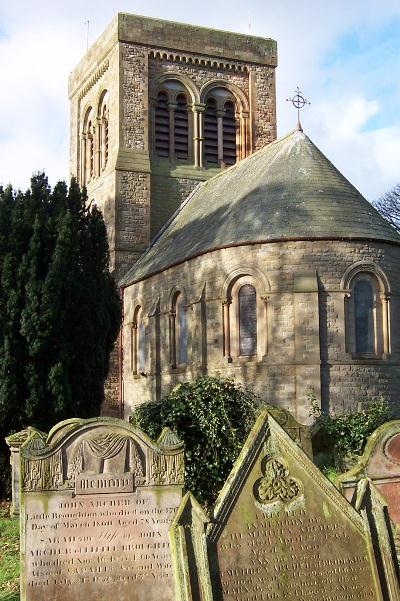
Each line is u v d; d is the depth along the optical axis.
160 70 45.03
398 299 29.09
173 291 33.72
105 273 27.94
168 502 11.41
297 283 28.06
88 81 49.09
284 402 27.84
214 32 46.31
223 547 8.95
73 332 23.98
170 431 11.66
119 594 11.03
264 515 9.17
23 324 22.62
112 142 44.41
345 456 20.97
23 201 24.95
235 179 36.91
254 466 9.29
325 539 9.27
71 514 11.06
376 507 9.54
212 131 46.34
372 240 28.67
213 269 30.31
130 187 42.97
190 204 42.22
